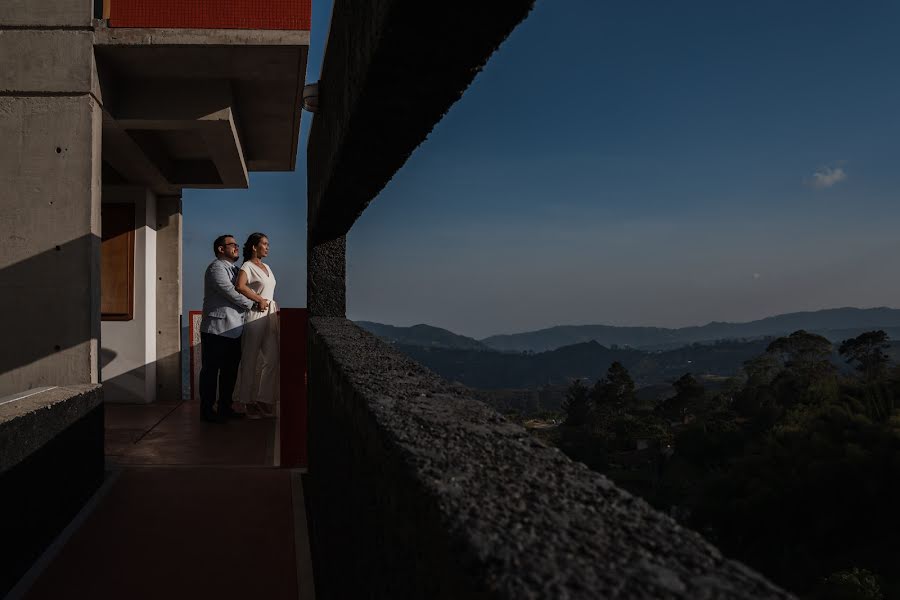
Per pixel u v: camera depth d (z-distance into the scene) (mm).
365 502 1380
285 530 3867
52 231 4207
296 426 5051
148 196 7684
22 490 2982
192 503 4191
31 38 4254
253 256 6840
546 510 736
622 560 600
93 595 3084
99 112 4488
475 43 1392
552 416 136500
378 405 1324
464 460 932
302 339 5117
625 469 77625
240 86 5391
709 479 53406
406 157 2459
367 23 1582
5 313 4176
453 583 667
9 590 2842
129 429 6219
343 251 4867
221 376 6641
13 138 4215
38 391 3842
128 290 7574
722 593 534
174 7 4480
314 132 4172
